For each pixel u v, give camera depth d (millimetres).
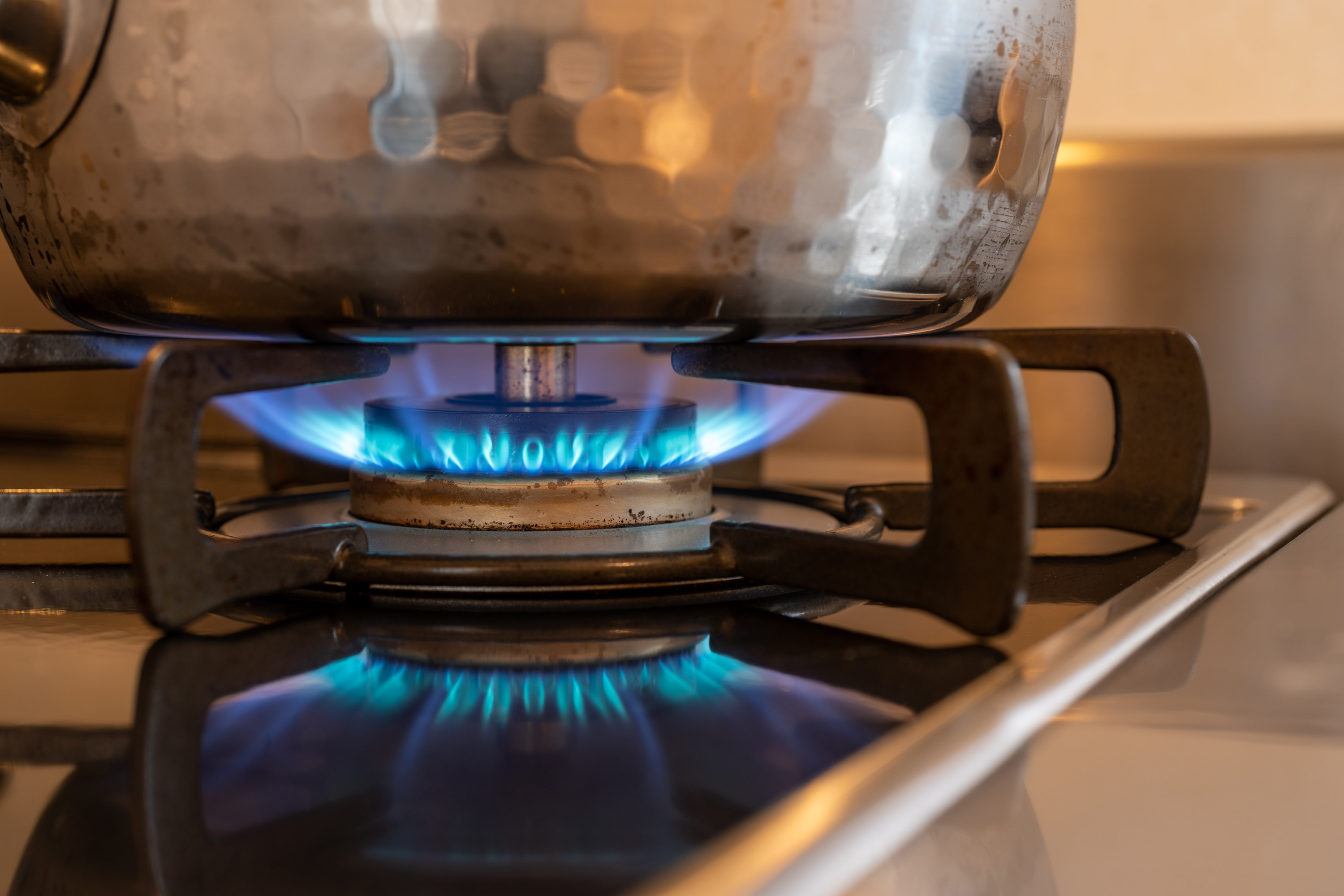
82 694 293
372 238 331
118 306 383
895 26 337
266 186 330
